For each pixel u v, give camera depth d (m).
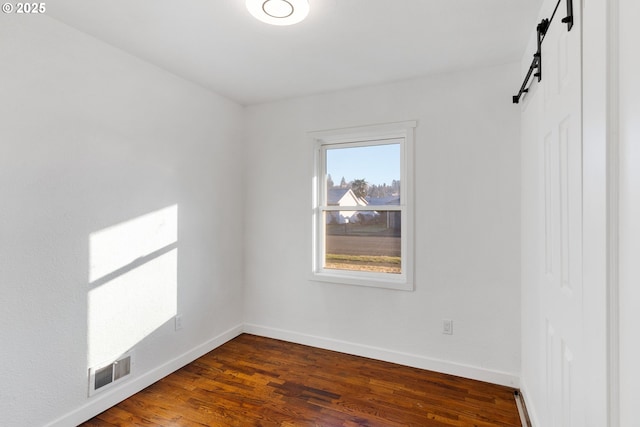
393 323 2.76
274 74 2.59
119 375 2.18
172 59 2.33
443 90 2.58
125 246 2.22
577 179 1.10
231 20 1.85
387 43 2.12
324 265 3.17
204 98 2.87
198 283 2.83
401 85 2.71
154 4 1.70
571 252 1.19
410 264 2.67
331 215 3.14
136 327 2.30
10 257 1.66
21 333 1.70
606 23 0.78
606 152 0.79
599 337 0.82
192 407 2.12
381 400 2.20
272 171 3.24
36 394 1.76
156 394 2.27
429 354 2.63
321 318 3.04
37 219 1.76
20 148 1.69
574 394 1.16
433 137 2.61
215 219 3.00
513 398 2.22
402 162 2.85
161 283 2.49
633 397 0.69
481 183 2.46
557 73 1.35
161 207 2.48
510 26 1.92
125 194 2.21
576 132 1.10
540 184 1.68
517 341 2.36
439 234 2.59
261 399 2.21
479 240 2.47
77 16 1.80
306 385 2.39
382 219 2.94
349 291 2.93
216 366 2.67
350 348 2.91
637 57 0.68
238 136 3.29
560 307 1.33
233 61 2.37
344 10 1.75
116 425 1.94
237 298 3.30
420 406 2.13
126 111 2.21
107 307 2.11
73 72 1.91
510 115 2.38
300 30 1.96
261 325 3.30
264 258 3.29
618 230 0.76
